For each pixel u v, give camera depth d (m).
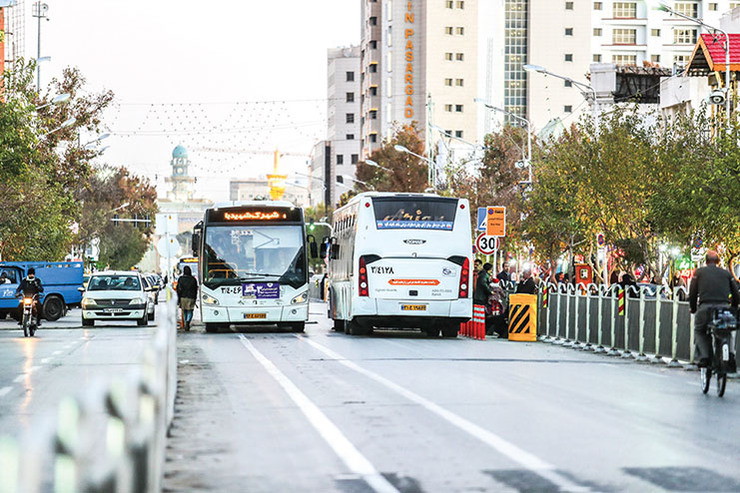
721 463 19.09
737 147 70.12
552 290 68.62
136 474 6.91
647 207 81.62
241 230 70.69
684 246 83.62
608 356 50.44
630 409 27.77
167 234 89.38
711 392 33.31
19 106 84.44
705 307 32.44
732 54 112.94
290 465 18.89
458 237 64.81
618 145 88.81
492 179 162.00
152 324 89.19
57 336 70.06
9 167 85.19
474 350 52.78
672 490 16.41
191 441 21.91
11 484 4.89
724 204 69.00
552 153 110.06
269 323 72.12
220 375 37.94
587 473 17.94
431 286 64.44
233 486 16.75
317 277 181.38
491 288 68.56
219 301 70.19
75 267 98.31
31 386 35.25
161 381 15.90
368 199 64.69
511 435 22.66
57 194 124.81
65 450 5.29
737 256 77.25
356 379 36.22
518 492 16.17
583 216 91.81
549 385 34.41
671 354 45.22
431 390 32.41
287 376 37.44
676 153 86.81
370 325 67.56
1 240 111.56
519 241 123.88
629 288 56.81
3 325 88.38
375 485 16.83
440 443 21.52
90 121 124.94
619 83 181.25
